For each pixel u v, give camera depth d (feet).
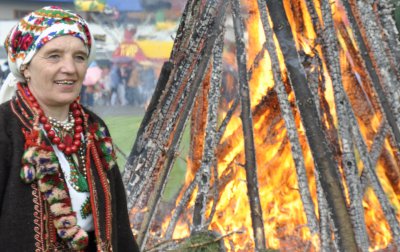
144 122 13.41
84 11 63.77
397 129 13.01
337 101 12.27
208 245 10.84
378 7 13.75
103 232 6.89
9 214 6.43
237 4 13.26
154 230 14.90
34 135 6.61
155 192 12.74
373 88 13.16
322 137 11.54
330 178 11.42
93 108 50.96
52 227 6.60
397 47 13.60
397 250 12.53
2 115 6.70
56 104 6.89
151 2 62.80
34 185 6.56
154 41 60.49
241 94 13.00
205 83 14.29
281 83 12.34
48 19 6.81
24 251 6.44
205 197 13.15
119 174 7.61
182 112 13.21
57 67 6.79
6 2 75.77
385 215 12.59
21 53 6.84
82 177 6.95
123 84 53.93
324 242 11.64
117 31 61.05
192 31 13.35
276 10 12.23
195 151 14.69
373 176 12.60
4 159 6.50
